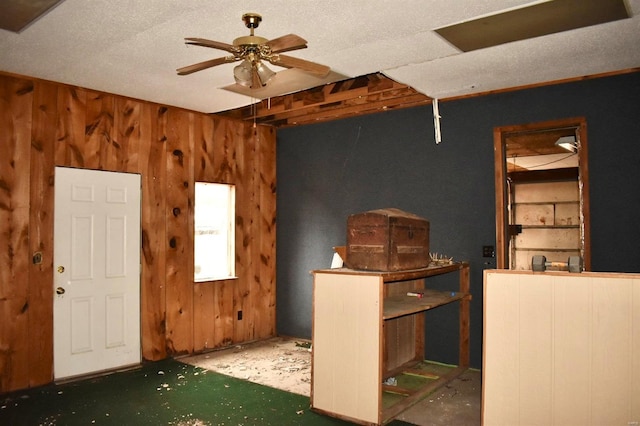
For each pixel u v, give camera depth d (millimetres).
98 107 4680
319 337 3693
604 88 4168
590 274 2742
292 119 6117
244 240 6039
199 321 5477
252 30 2955
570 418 2754
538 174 7270
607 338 2684
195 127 5508
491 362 2955
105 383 4355
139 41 3412
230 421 3520
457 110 4973
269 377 4562
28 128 4227
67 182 4457
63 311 4402
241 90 4691
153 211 5074
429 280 5102
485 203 4789
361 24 3127
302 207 6238
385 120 5531
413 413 3693
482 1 2793
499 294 2957
